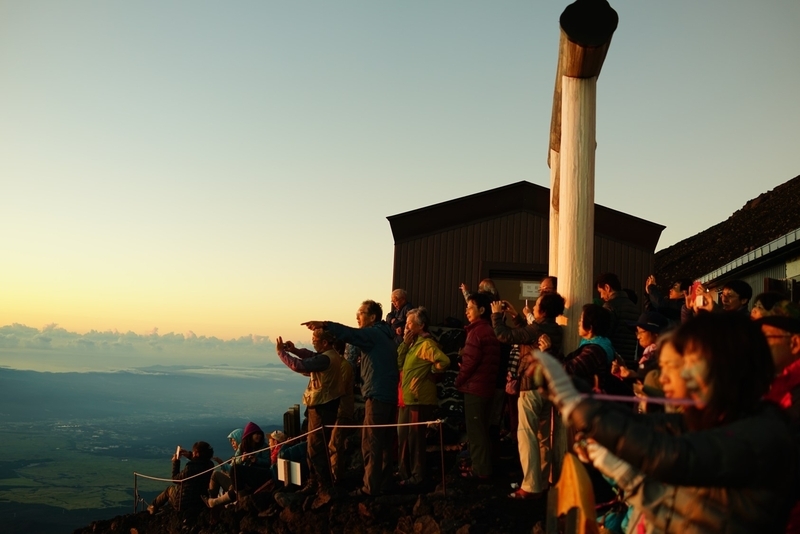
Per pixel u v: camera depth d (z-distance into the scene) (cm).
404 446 819
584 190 682
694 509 223
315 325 760
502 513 633
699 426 229
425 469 794
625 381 564
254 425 955
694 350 224
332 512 727
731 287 591
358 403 1053
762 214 1822
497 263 1216
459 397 1062
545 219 1228
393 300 1045
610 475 249
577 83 687
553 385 221
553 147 956
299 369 802
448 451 905
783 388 312
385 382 767
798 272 1052
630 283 1214
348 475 873
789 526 261
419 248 1226
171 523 929
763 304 415
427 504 671
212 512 867
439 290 1213
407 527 659
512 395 760
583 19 643
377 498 722
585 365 553
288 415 993
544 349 621
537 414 665
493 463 812
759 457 207
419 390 790
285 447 948
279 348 827
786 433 216
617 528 412
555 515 328
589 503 272
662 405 385
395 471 888
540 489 661
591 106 686
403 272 1221
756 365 220
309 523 735
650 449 205
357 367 1059
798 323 320
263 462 945
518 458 841
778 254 1116
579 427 214
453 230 1227
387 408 764
